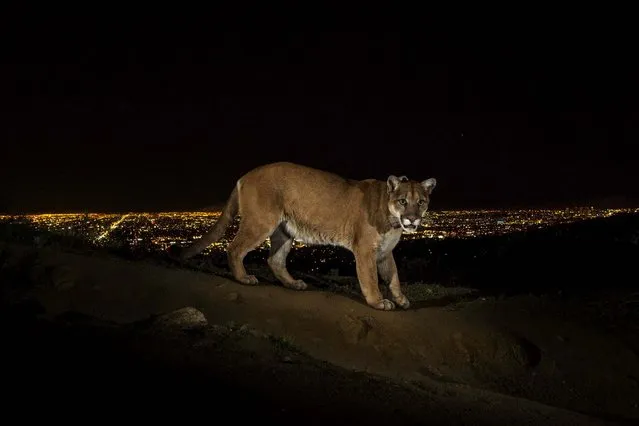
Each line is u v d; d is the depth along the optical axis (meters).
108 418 4.44
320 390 5.91
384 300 9.48
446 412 6.05
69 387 4.88
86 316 7.09
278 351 6.94
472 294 11.70
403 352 8.27
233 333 7.15
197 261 11.55
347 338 8.25
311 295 9.44
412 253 20.33
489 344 8.97
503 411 6.50
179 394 5.11
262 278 10.95
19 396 4.59
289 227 9.86
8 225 11.09
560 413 6.86
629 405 8.28
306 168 9.82
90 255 9.85
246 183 9.77
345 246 9.74
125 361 5.66
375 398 6.00
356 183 9.78
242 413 4.93
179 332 6.80
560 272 14.95
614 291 12.29
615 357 9.29
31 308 6.96
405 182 9.24
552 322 10.03
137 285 8.48
